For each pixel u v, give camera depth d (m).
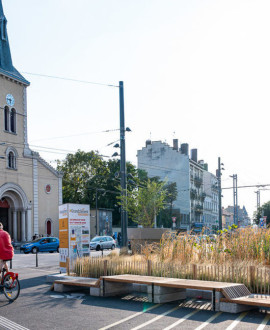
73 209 16.59
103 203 66.62
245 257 13.59
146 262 13.20
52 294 11.75
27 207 47.91
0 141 45.34
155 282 10.18
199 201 90.81
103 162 67.69
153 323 8.04
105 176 66.94
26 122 49.31
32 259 28.53
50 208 51.41
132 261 13.63
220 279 11.03
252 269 10.57
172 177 82.00
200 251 14.34
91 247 42.81
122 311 9.21
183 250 14.62
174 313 8.94
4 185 45.09
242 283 10.57
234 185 63.78
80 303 10.23
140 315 8.78
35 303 10.35
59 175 52.75
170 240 15.59
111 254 18.75
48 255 33.72
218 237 14.59
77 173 66.31
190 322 8.09
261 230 14.63
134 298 10.88
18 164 47.44
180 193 81.56
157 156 83.12
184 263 13.47
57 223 52.41
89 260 14.02
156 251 15.57
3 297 11.23
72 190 66.19
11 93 47.69
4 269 11.02
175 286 9.76
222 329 7.52
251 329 7.49
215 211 106.44
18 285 10.71
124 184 21.80
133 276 11.47
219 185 48.09
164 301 10.22
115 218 72.00
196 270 11.33
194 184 87.12
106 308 9.57
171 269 12.02
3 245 11.01
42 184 50.56
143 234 21.78
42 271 19.09
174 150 82.25
